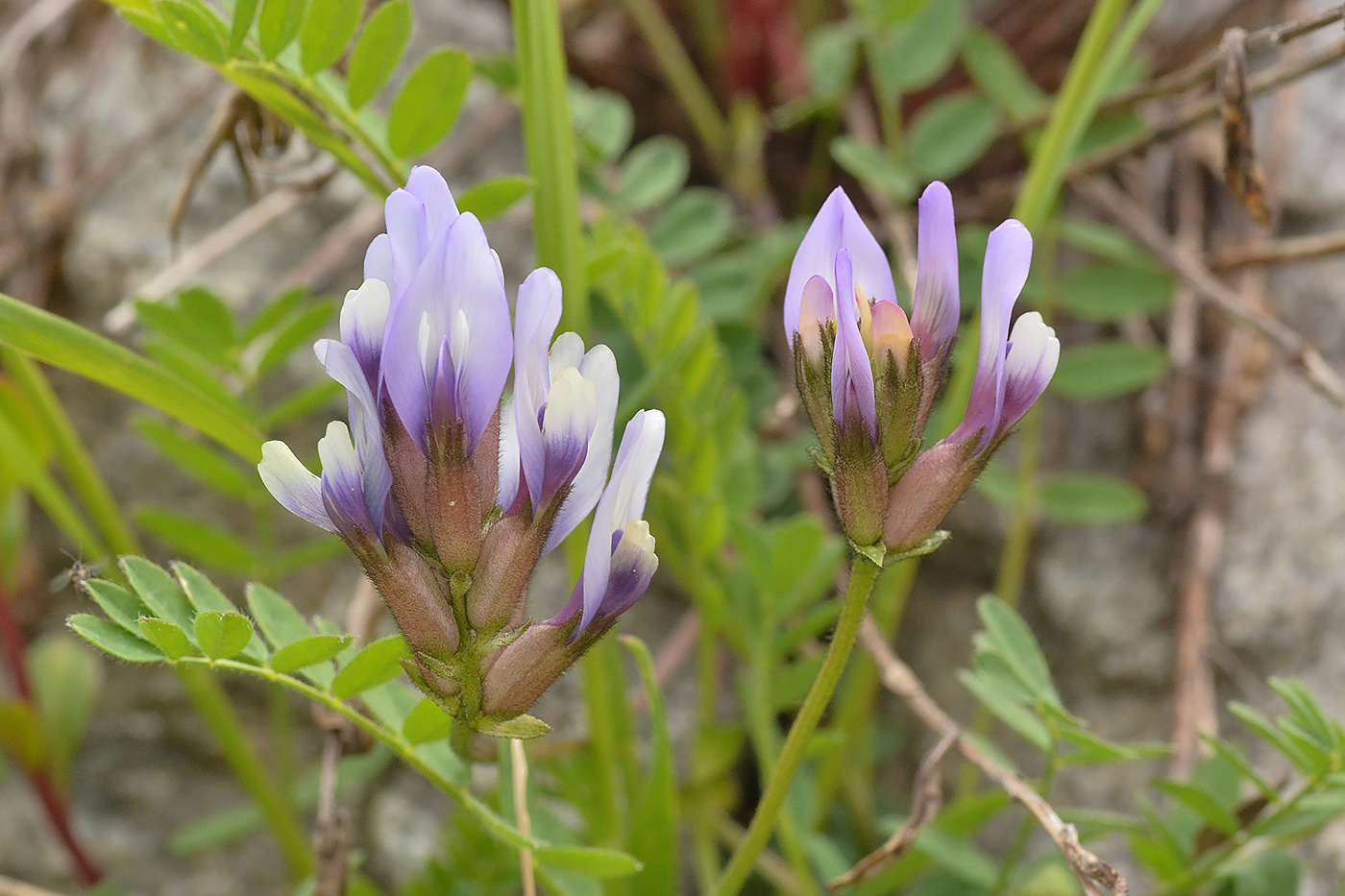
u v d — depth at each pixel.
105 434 0.45
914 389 0.25
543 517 0.25
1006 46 0.50
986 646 0.29
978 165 0.49
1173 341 0.44
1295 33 0.30
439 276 0.25
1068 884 0.31
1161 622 0.42
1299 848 0.35
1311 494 0.41
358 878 0.36
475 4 0.52
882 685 0.47
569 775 0.32
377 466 0.25
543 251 0.31
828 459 0.26
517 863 0.33
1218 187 0.46
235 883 0.46
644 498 0.25
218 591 0.27
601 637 0.25
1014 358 0.25
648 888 0.31
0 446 0.33
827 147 0.51
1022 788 0.29
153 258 0.45
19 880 0.45
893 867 0.32
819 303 0.25
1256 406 0.43
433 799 0.43
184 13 0.28
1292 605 0.40
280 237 0.46
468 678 0.25
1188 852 0.31
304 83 0.29
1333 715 0.37
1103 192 0.41
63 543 0.45
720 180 0.53
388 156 0.30
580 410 0.25
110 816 0.45
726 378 0.35
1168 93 0.34
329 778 0.30
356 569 0.45
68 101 0.47
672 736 0.44
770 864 0.39
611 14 0.53
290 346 0.33
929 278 0.26
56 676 0.41
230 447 0.29
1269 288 0.44
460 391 0.25
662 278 0.33
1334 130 0.45
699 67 0.54
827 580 0.33
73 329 0.28
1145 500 0.42
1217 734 0.40
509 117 0.49
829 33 0.48
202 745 0.45
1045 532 0.45
